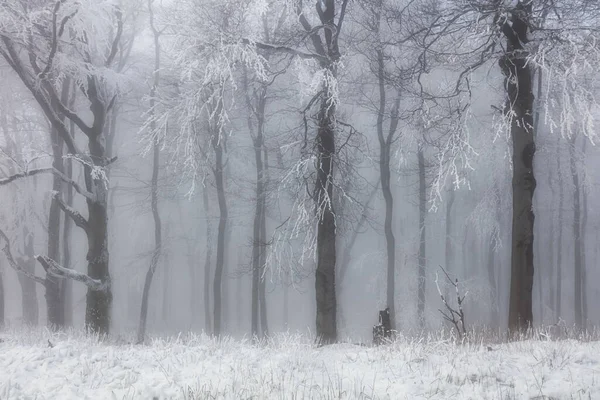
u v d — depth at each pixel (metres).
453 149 12.17
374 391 5.88
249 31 13.27
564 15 11.70
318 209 12.83
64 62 14.71
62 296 21.31
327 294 13.03
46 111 14.58
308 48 14.30
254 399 5.54
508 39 12.03
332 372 6.89
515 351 7.81
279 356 7.77
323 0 13.88
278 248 14.88
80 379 6.70
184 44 13.19
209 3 13.26
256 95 20.53
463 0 12.20
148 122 14.25
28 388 6.40
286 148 14.46
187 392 5.82
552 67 11.12
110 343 11.36
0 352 8.46
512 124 11.98
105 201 15.43
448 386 5.89
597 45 10.74
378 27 18.05
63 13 13.84
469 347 8.07
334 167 13.81
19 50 15.54
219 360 7.55
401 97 20.59
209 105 14.98
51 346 8.80
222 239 22.89
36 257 13.96
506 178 24.56
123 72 20.92
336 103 12.74
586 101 11.00
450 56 12.91
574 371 6.23
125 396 5.80
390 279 22.22
